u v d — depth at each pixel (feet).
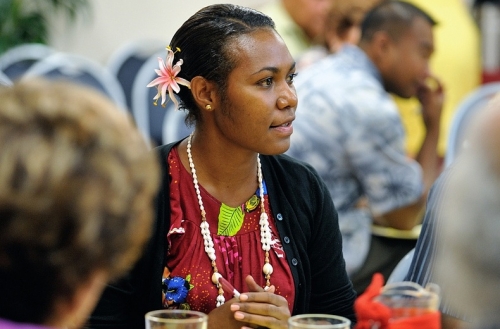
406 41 25.81
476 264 8.67
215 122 14.76
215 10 14.64
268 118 14.38
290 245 15.21
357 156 24.44
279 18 37.50
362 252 24.50
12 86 7.79
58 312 7.78
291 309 15.05
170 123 34.35
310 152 24.48
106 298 14.46
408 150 34.35
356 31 29.71
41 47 34.71
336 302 16.01
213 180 15.07
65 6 41.91
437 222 14.96
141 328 14.84
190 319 10.88
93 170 7.35
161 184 14.92
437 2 38.73
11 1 40.34
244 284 14.78
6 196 7.15
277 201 15.35
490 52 43.83
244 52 14.28
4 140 7.25
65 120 7.39
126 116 7.99
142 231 7.82
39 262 7.38
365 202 25.89
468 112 23.70
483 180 8.70
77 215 7.29
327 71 25.34
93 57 43.88
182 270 14.66
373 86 25.03
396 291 10.86
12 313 7.66
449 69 38.40
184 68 14.71
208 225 14.90
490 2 43.80
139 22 44.65
